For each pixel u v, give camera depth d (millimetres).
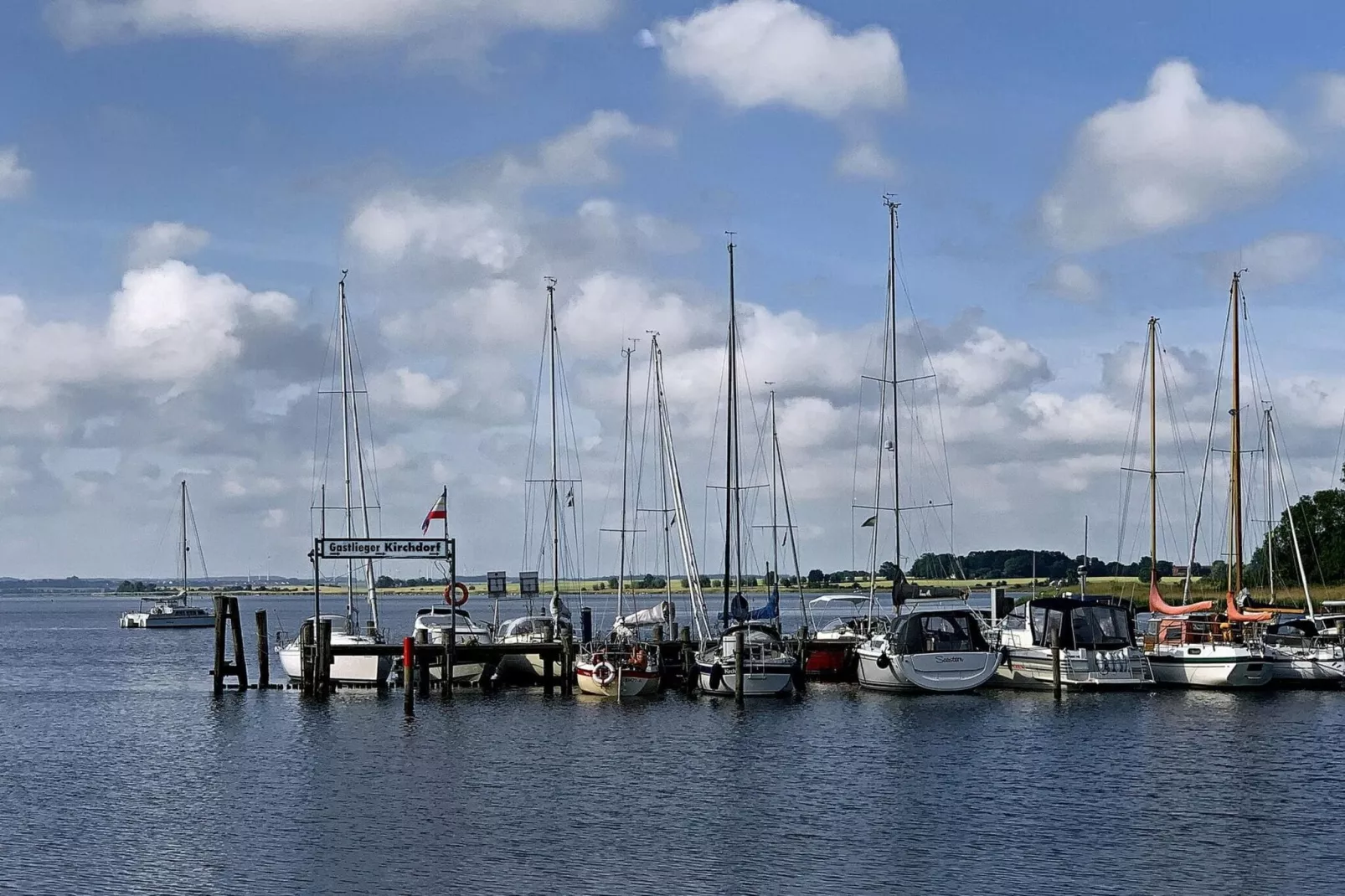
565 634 65312
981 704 57844
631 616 70062
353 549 63750
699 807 37406
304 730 53156
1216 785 39719
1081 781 40500
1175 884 29500
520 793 39625
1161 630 67375
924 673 60438
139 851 33156
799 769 43031
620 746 47938
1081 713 55062
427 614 71938
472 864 31516
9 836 34969
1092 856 31766
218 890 29688
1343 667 62188
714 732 51062
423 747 48250
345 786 41062
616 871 30844
